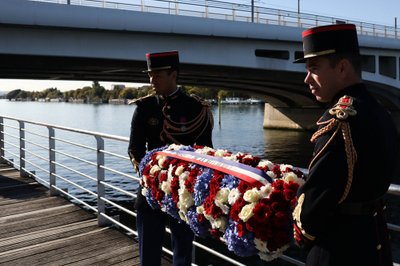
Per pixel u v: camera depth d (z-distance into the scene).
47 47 16.66
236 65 21.75
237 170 2.13
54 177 6.65
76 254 4.35
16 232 5.01
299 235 1.65
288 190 1.89
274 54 25.30
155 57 2.77
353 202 1.61
